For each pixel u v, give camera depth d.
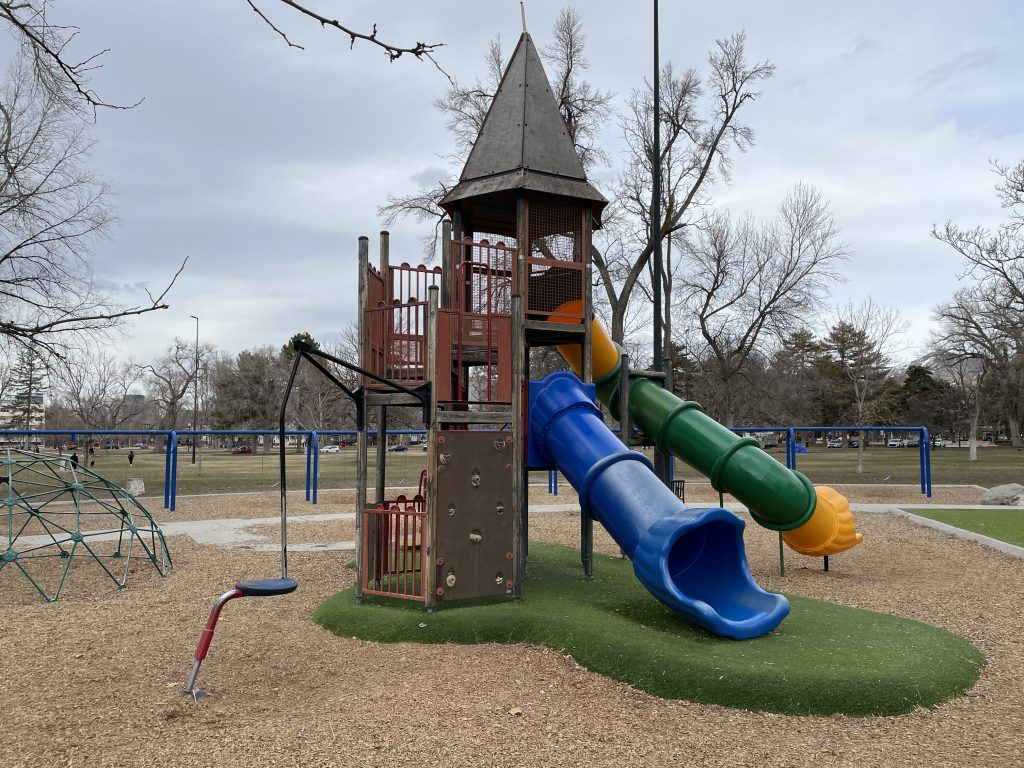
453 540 6.59
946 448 71.75
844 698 4.57
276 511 16.66
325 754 3.83
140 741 4.05
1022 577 9.18
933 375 74.81
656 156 15.29
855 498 20.12
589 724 4.29
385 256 7.33
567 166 8.32
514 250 7.66
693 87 29.38
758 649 5.31
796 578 9.12
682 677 4.84
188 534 12.93
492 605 6.62
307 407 59.94
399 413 51.12
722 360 33.75
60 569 9.56
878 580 9.00
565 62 28.11
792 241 31.55
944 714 4.54
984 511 16.30
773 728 4.29
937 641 5.66
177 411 64.44
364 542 7.04
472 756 3.82
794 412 56.84
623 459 6.98
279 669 5.40
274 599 7.75
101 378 42.53
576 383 7.95
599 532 13.09
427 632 6.08
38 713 4.50
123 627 6.66
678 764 3.78
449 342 7.00
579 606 6.57
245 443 74.50
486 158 8.34
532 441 7.81
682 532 6.00
